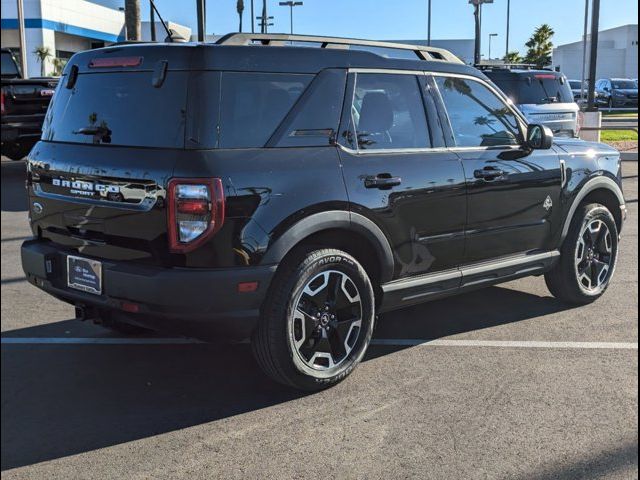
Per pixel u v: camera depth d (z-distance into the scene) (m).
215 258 3.56
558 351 4.74
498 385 4.18
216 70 3.72
